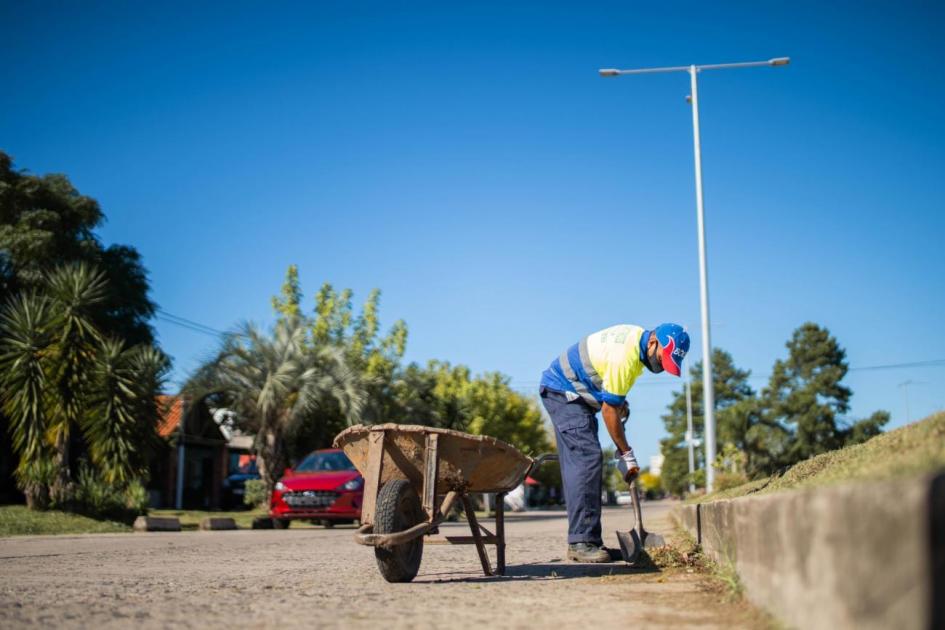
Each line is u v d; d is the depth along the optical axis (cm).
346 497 1794
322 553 912
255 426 2608
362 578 600
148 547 1040
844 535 224
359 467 607
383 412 2880
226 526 1744
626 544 621
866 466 353
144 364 1775
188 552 938
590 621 367
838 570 229
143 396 1736
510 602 441
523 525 1902
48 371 1630
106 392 1689
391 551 533
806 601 265
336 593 495
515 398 4662
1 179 2923
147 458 1756
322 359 2619
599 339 630
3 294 2784
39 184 2962
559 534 1347
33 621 387
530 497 7562
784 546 301
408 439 550
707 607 400
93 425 1684
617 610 401
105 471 1678
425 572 652
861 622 212
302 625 365
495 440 551
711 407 2183
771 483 615
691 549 702
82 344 1677
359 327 3117
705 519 640
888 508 198
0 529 1445
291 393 2512
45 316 1691
